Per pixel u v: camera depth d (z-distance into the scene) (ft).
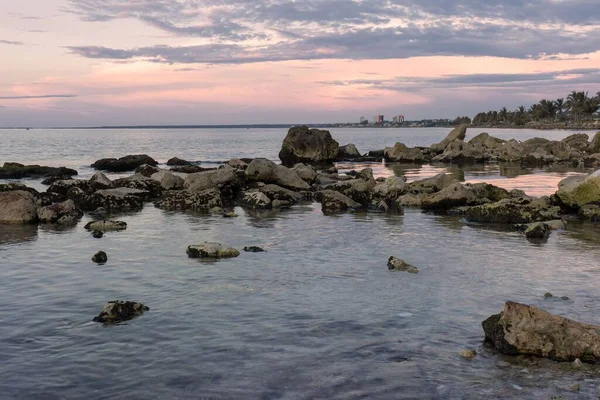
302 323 32.63
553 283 41.09
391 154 210.79
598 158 185.78
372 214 79.71
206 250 50.55
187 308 35.50
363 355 28.02
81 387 24.63
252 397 23.61
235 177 101.71
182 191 90.33
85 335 30.94
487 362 27.27
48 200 85.66
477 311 34.68
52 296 38.34
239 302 36.68
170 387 24.54
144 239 59.31
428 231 64.64
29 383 25.07
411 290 39.37
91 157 227.61
